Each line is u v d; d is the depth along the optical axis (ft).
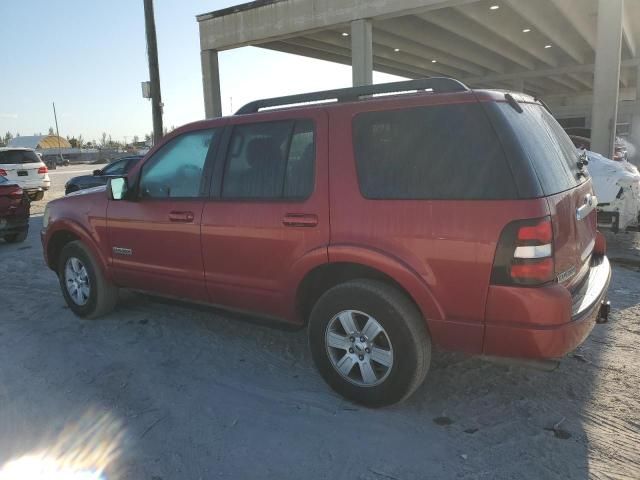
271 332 15.85
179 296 14.47
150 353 14.46
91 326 16.61
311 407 11.44
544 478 8.97
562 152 11.68
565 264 10.02
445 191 9.96
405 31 61.52
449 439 10.17
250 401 11.76
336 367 11.49
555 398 11.60
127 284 15.76
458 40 72.59
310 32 49.24
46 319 17.47
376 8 43.86
